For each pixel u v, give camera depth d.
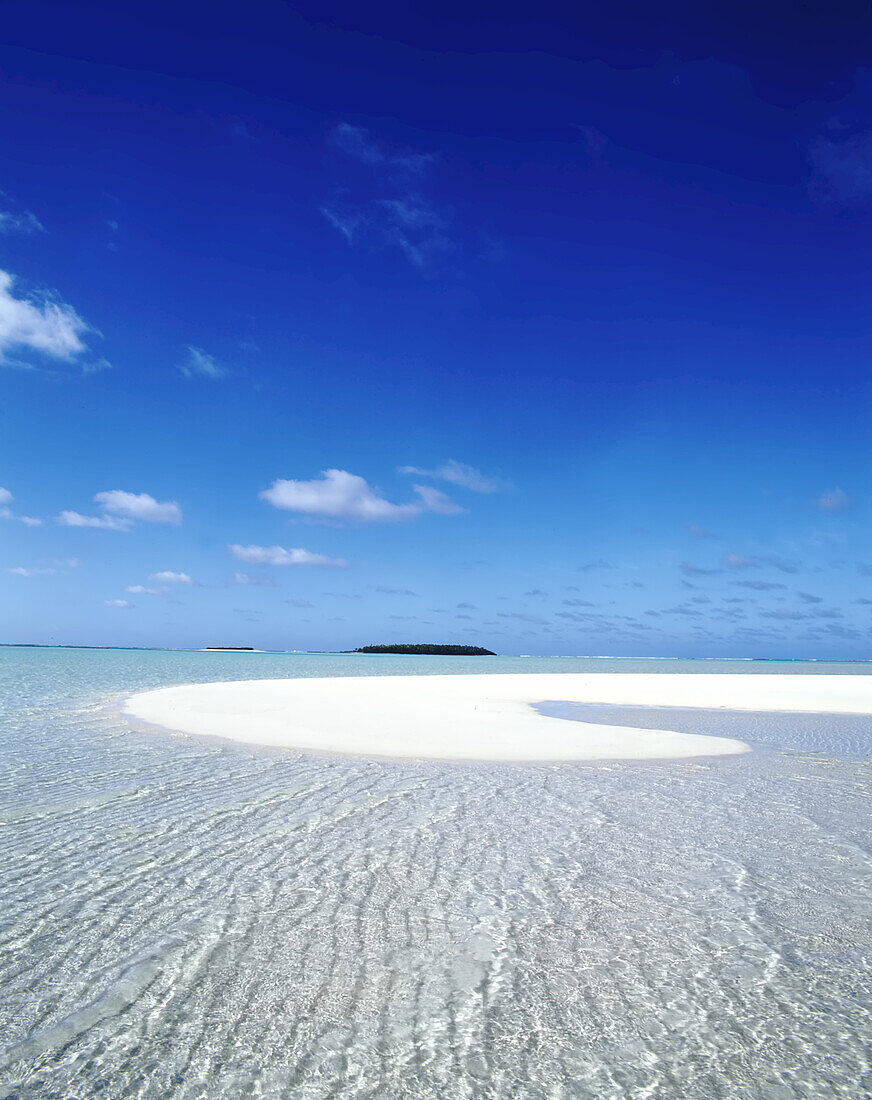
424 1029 3.75
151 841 7.01
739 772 11.16
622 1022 3.86
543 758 12.38
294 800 8.80
